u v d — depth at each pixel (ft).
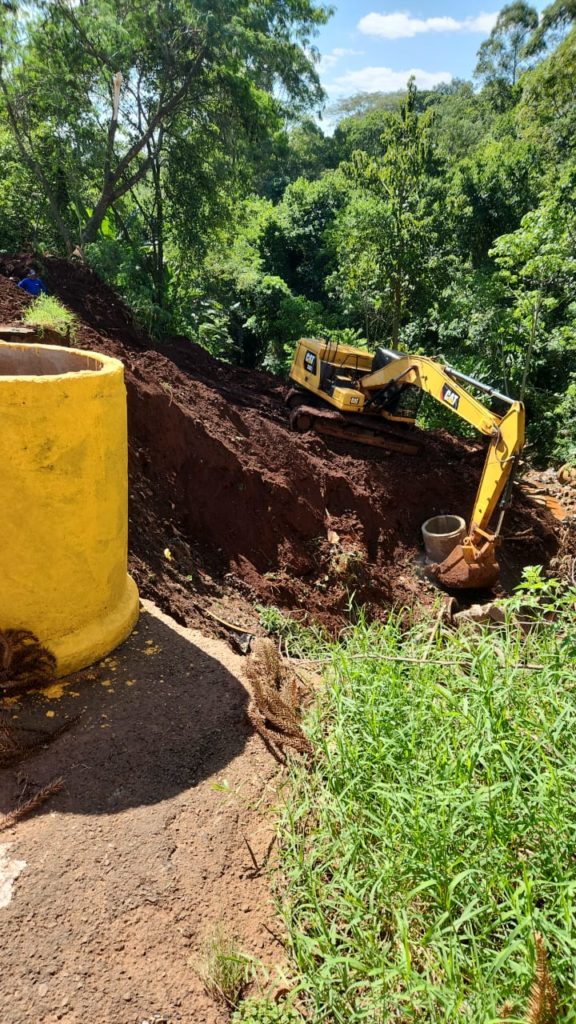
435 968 7.70
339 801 9.70
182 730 11.79
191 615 18.79
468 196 92.32
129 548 20.65
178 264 66.54
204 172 60.29
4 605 11.71
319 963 8.61
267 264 106.83
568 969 7.20
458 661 13.10
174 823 10.03
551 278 60.23
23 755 10.75
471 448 48.49
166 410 29.40
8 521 11.23
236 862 9.68
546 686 11.14
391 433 42.78
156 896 8.96
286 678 13.73
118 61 53.62
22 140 56.95
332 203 104.53
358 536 36.09
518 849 8.81
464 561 32.81
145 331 45.96
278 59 55.83
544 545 40.75
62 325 28.84
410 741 10.53
